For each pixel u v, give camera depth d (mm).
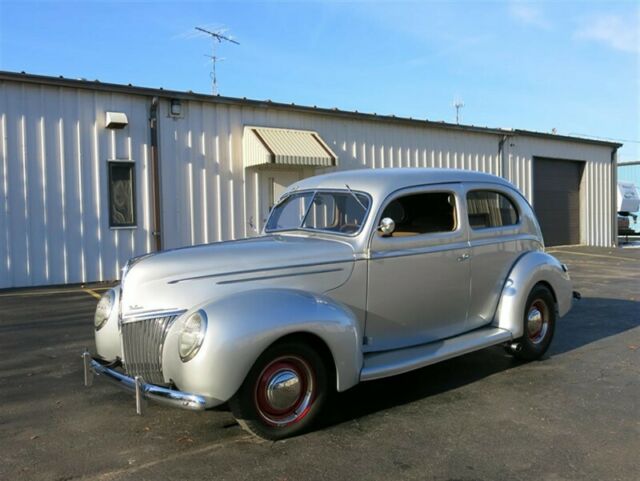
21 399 4867
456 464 3648
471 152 17844
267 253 4348
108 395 4980
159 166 11820
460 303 5395
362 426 4289
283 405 3971
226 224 12672
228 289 4094
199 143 12289
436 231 5293
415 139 16250
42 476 3490
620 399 4859
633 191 28297
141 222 11656
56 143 10742
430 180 5258
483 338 5340
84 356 4312
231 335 3643
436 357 4820
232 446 3930
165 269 4090
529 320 5910
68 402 4805
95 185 11164
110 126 11164
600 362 6023
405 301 4949
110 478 3471
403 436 4098
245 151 12797
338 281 4539
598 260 17031
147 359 3982
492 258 5664
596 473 3510
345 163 14664
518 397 4934
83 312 8383
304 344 4004
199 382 3607
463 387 5219
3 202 10289
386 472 3539
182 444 3969
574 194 21781
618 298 10062
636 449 3854
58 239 10805
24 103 10406
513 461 3684
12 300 9297
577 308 9141
